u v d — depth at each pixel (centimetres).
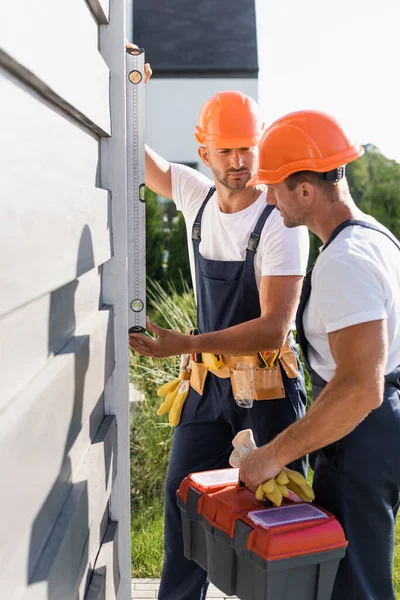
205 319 282
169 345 243
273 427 269
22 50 102
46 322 129
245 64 1219
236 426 273
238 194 265
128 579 229
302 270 257
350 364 181
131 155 215
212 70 1208
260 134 264
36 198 112
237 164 259
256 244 261
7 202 96
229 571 197
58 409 128
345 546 187
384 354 182
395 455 201
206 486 215
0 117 95
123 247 215
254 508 198
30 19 107
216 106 264
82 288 172
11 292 97
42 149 119
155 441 434
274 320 250
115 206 212
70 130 150
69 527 137
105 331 193
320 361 210
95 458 177
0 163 94
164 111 1220
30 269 107
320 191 202
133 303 225
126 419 221
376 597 203
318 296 188
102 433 199
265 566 179
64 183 138
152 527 386
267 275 256
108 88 200
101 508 188
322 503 206
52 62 122
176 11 1324
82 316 172
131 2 1264
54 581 124
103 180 211
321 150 200
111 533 214
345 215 203
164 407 291
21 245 102
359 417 183
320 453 210
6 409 101
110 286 216
